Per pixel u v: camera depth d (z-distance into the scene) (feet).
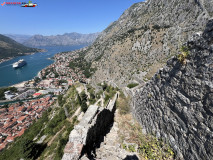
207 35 9.31
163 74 16.31
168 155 14.33
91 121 20.21
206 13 186.80
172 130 13.97
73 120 57.88
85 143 16.65
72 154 15.43
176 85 13.24
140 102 26.05
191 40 11.19
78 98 76.59
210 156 8.71
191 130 10.87
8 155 64.64
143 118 23.75
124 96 45.98
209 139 8.80
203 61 9.64
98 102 61.05
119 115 34.22
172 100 13.96
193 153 10.61
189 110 11.13
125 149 19.15
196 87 10.30
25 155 39.88
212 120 8.61
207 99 9.09
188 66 11.43
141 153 17.60
